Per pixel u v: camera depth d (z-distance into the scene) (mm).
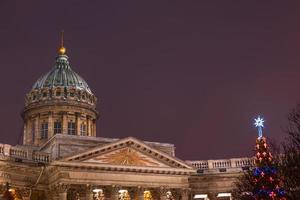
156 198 64562
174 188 65062
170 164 65000
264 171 38812
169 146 71562
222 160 71250
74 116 87062
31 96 88875
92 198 61188
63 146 64625
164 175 64875
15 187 60781
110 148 62312
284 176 41094
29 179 62375
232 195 60156
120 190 63656
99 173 61812
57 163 59312
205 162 71750
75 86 90188
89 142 66438
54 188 60750
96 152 61500
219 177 69812
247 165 69688
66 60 96125
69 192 63344
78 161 60375
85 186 60969
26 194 61500
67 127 85812
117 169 62344
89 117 88875
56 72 92062
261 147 40125
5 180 59781
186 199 65438
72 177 60312
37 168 62719
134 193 63812
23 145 81875
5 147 61625
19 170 61656
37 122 86125
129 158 63156
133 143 63562
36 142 84688
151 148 64062
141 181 63469
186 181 65938
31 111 87375
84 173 61062
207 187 70062
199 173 70625
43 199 63000
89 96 90750
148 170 63656
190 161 72062
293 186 40188
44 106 86375
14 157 61594
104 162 61625
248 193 45188
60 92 88000
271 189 38312
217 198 70000
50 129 84875
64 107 86500
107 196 62906
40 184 62938
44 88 88125
